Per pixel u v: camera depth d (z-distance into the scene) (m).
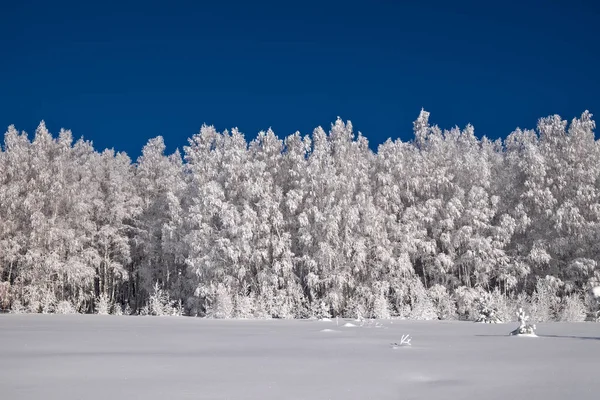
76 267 44.31
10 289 44.53
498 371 9.43
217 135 47.75
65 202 48.00
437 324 28.34
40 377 8.92
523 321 19.47
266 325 27.05
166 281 49.25
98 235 49.22
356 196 41.91
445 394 7.18
